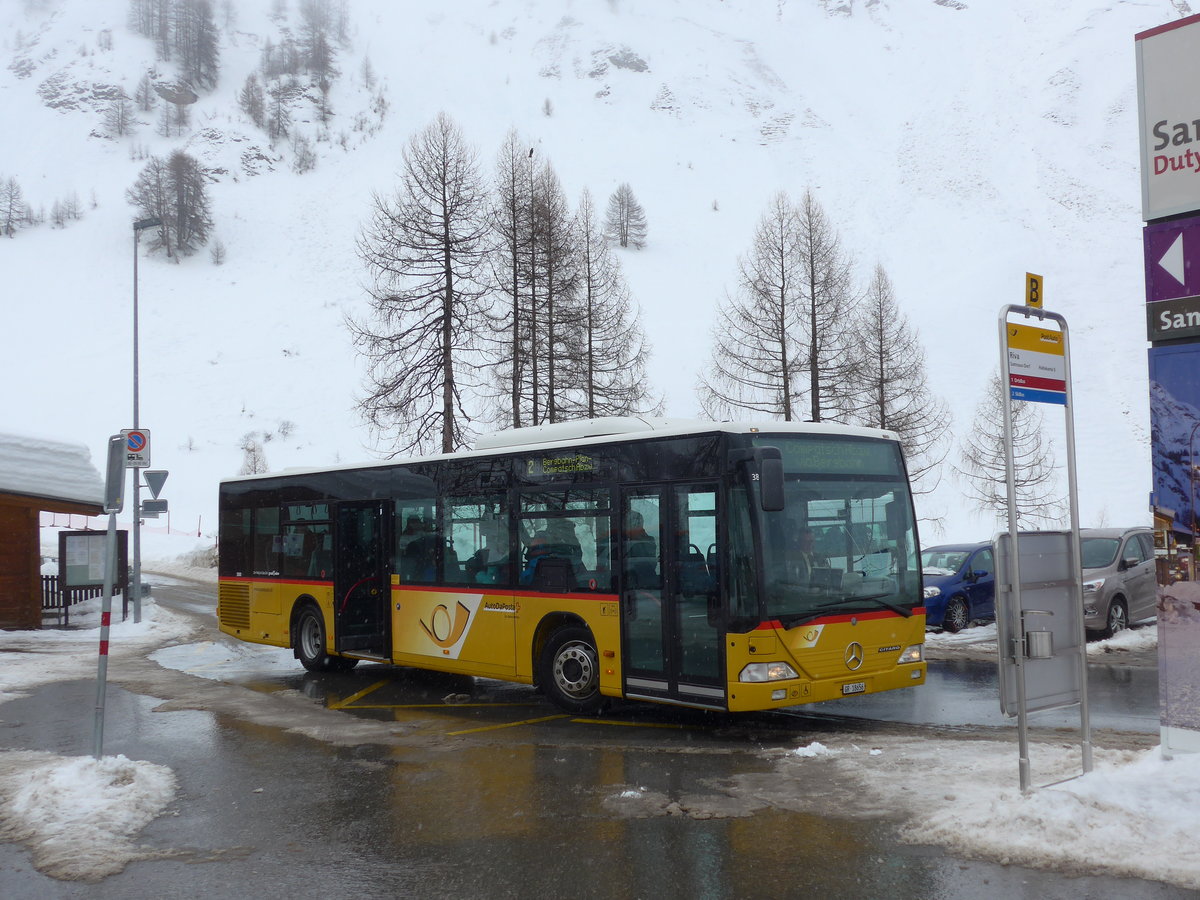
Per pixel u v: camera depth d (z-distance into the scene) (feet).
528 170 80.53
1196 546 24.18
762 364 86.17
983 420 123.34
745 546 30.35
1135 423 227.20
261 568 52.70
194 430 275.59
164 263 436.35
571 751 30.19
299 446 265.34
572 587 35.55
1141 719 33.19
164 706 39.22
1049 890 17.75
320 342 344.08
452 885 19.19
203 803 25.23
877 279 100.42
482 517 39.68
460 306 76.18
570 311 80.53
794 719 34.60
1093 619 52.70
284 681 46.37
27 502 67.31
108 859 20.97
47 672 48.29
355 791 26.12
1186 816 20.17
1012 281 349.41
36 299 391.45
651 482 33.09
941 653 50.24
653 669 32.60
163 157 589.73
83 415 285.23
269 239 473.26
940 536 147.64
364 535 46.73
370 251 77.41
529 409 80.89
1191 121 25.02
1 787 26.53
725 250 463.42
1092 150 535.19
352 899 18.65
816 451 32.37
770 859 19.93
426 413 76.13
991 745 28.86
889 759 27.43
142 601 83.41
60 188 561.02
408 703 39.96
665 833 21.77
